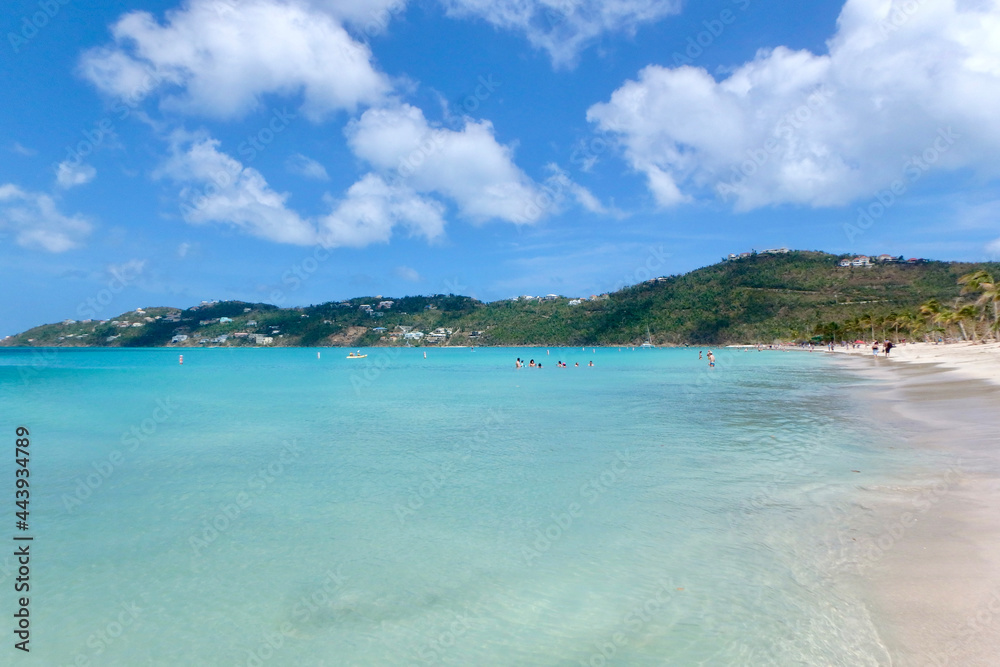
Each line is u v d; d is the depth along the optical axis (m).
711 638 6.31
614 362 91.25
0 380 54.66
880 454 15.04
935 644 5.82
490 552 9.16
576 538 9.63
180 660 6.29
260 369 77.31
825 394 33.06
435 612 7.25
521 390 40.34
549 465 15.19
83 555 9.28
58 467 15.61
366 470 14.98
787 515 10.24
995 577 7.17
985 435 16.86
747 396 32.84
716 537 9.33
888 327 126.19
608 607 7.20
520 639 6.54
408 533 10.13
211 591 7.96
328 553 9.27
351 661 6.20
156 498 12.55
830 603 6.87
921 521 9.45
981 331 97.94
